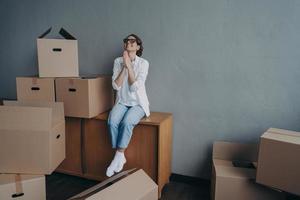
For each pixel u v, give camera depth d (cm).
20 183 167
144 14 240
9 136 182
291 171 163
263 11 203
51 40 229
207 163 237
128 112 215
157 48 239
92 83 220
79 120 233
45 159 185
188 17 225
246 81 216
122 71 221
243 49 213
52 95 229
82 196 155
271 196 177
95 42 264
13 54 304
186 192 227
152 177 214
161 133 209
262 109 215
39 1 281
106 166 230
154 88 246
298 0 193
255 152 211
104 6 255
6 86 315
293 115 207
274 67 207
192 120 237
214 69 223
